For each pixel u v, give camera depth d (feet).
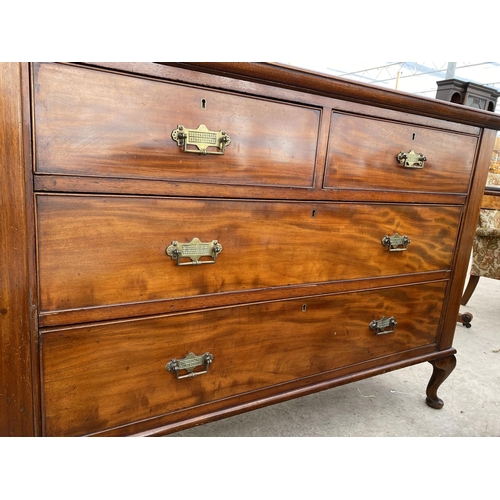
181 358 2.98
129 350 2.75
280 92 2.95
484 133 4.23
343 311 3.79
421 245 4.16
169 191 2.66
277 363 3.49
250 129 2.89
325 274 3.57
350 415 4.60
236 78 2.75
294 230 3.28
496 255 8.15
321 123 3.19
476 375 5.73
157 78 2.49
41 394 2.49
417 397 5.11
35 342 2.40
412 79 29.71
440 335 4.63
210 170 2.79
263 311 3.30
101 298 2.58
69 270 2.44
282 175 3.11
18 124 2.15
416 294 4.29
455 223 4.36
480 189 4.41
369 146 3.51
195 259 2.86
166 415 3.00
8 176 2.17
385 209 3.78
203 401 3.16
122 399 2.79
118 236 2.56
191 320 2.97
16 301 2.30
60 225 2.36
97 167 2.40
